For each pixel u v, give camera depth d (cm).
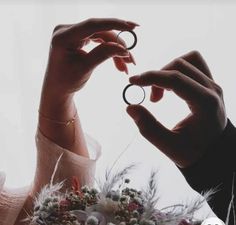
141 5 127
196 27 126
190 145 68
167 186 120
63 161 83
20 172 127
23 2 128
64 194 75
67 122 85
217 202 70
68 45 77
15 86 128
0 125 127
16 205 82
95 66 78
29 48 128
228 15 125
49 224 67
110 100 128
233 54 125
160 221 65
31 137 128
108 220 66
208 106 68
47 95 83
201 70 77
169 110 124
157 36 127
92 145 91
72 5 128
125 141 126
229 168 69
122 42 82
